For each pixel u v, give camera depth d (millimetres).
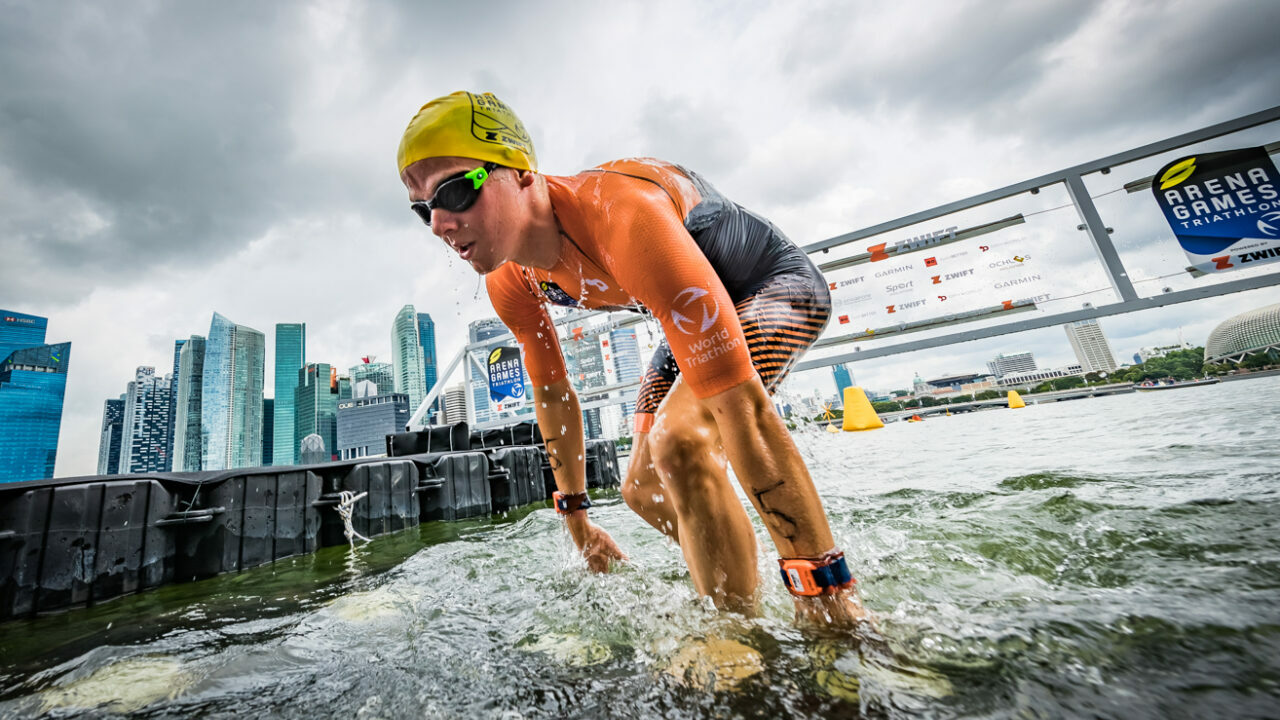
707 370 902
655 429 1116
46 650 1363
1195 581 860
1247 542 1034
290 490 3027
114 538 2193
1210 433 2953
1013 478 2344
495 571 1848
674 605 1077
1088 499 1653
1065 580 979
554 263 1334
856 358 7410
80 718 847
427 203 1088
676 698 696
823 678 677
